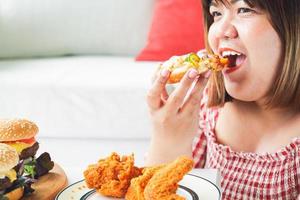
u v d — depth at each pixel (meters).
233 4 1.36
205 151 1.65
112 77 2.74
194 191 1.20
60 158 2.73
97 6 3.21
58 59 3.19
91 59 3.14
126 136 2.68
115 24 3.20
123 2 3.20
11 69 2.95
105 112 2.67
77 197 1.18
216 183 1.27
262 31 1.35
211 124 1.59
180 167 1.12
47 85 2.68
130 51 3.23
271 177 1.44
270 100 1.42
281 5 1.34
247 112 1.50
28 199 1.27
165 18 3.01
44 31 3.21
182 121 1.45
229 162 1.50
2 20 3.23
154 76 1.48
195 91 1.43
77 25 3.21
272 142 1.48
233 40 1.38
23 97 2.70
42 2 3.23
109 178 1.19
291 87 1.39
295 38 1.36
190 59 1.42
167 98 1.49
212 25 1.43
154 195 1.11
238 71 1.39
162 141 1.48
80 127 2.70
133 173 1.19
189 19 2.98
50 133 2.72
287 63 1.37
